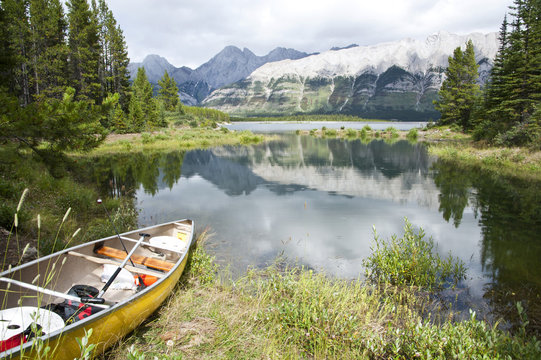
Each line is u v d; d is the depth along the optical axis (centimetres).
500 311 501
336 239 832
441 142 4044
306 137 5509
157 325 432
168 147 3575
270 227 927
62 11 4341
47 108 597
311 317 434
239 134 5612
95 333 331
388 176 1827
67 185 1138
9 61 1437
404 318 470
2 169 808
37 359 276
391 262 626
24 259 549
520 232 908
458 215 1077
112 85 5506
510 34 3656
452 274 635
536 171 1895
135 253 597
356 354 387
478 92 5294
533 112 2697
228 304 496
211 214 1062
